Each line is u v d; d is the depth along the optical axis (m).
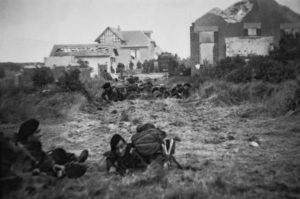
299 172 5.82
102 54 49.25
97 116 14.23
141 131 6.70
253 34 39.22
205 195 4.70
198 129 10.90
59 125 11.71
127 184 5.25
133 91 23.33
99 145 8.81
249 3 40.28
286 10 40.00
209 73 24.45
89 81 26.39
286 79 17.66
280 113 12.57
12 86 15.00
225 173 5.75
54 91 17.98
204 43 39.50
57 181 5.27
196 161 6.79
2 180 4.46
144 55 69.06
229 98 16.59
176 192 4.79
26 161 5.20
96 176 5.79
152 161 6.04
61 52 48.44
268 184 5.17
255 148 7.99
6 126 10.92
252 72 18.94
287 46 22.81
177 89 22.05
